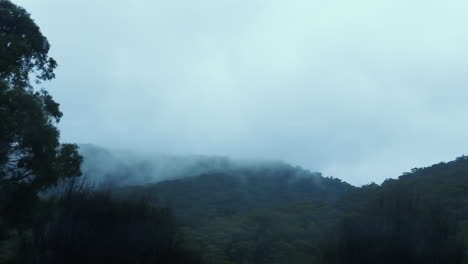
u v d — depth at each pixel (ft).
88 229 43.37
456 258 44.57
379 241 45.75
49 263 42.32
